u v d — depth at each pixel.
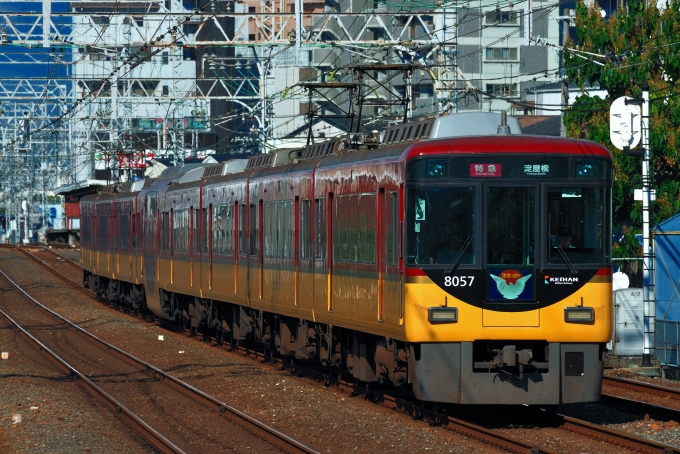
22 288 136.75
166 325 94.69
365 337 50.47
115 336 85.75
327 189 52.91
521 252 42.12
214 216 74.81
